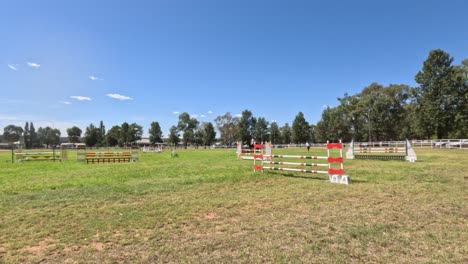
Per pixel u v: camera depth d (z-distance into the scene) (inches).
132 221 211.2
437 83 1765.5
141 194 312.3
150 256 148.6
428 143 1547.7
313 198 281.9
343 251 149.5
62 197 296.7
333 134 2930.6
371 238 167.0
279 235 175.8
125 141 4284.0
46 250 158.9
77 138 5012.3
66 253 154.6
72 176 478.6
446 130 1775.3
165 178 438.9
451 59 1763.0
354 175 443.2
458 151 1119.0
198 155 1270.9
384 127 2593.5
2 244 169.3
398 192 300.2
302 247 155.7
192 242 167.8
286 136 3818.9
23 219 218.8
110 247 162.6
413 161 687.1
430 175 420.2
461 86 1739.7
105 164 774.5
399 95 2605.8
